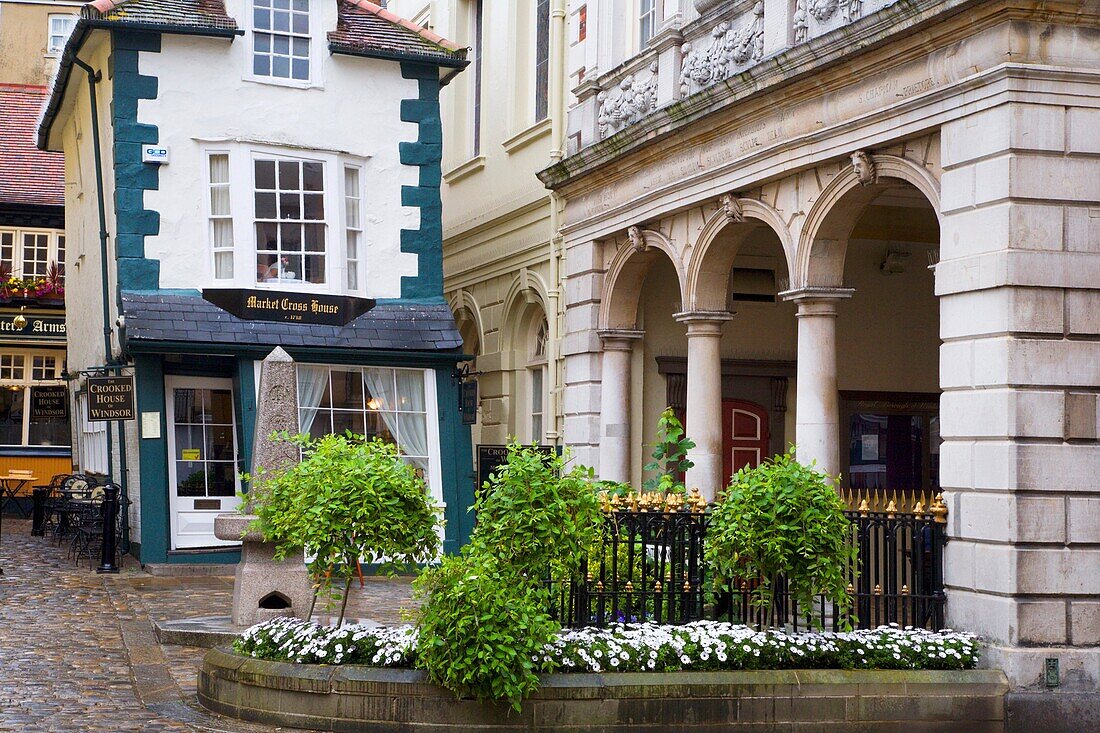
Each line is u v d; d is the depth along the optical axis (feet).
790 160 45.11
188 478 61.36
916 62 39.14
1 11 117.19
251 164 61.98
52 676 36.65
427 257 65.31
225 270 61.77
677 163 52.60
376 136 64.80
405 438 63.21
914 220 58.54
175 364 61.31
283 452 43.42
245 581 43.09
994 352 35.63
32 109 109.40
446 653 30.50
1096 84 35.96
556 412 64.13
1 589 53.36
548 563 32.68
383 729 31.09
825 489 34.42
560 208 64.34
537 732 30.94
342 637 33.24
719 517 34.73
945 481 37.45
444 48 65.67
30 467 100.63
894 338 59.52
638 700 31.50
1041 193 35.53
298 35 63.62
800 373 45.62
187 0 61.93
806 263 45.16
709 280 52.54
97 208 69.46
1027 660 34.37
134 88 60.95
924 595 37.37
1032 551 34.88
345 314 62.44
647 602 36.19
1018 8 35.37
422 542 34.50
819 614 39.04
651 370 59.93
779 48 45.65
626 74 56.95
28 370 100.94
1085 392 35.58
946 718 33.60
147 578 57.88
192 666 38.60
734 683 32.17
